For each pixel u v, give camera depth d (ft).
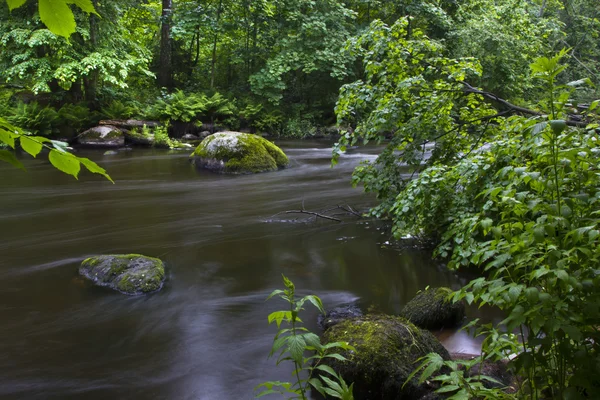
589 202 6.68
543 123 6.69
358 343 10.56
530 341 5.92
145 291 16.30
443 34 72.64
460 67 19.33
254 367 11.66
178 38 80.59
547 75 7.30
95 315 14.67
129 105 67.87
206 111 71.41
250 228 24.63
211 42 83.30
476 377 7.06
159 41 87.56
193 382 11.08
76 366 11.85
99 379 11.27
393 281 17.26
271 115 74.54
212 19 73.05
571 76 72.49
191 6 74.59
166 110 65.26
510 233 7.32
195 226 25.08
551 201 7.07
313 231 23.95
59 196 32.71
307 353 12.19
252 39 84.43
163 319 14.42
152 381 11.15
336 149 20.25
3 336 13.39
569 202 6.50
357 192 33.47
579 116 12.21
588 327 5.98
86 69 55.98
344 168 44.42
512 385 9.53
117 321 14.29
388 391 9.84
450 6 77.61
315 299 6.79
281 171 42.88
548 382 6.42
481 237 14.42
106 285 16.81
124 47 67.92
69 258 19.88
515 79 61.57
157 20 82.12
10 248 21.25
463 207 15.28
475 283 6.57
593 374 5.68
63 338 13.28
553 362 6.53
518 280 6.84
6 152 3.62
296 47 74.54
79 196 32.73
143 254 20.45
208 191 34.35
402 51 19.71
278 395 10.31
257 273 18.21
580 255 6.26
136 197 32.40
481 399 7.73
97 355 12.37
